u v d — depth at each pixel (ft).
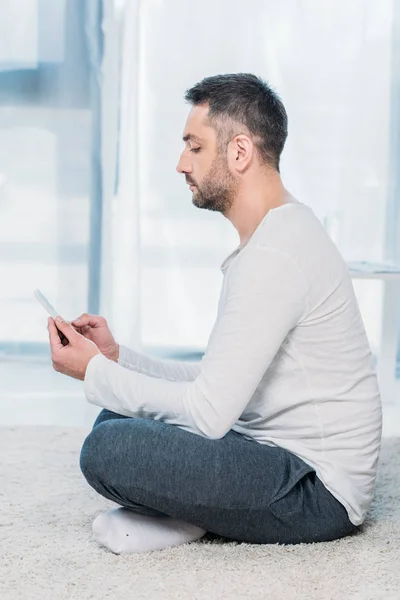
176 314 13.47
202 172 6.02
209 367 5.60
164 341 13.52
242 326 5.52
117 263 13.23
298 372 5.88
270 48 13.03
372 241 13.34
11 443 8.95
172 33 12.99
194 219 13.34
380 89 13.11
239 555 5.90
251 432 6.16
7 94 13.19
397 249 13.34
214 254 13.41
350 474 5.99
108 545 6.01
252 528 5.91
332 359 5.87
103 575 5.61
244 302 5.54
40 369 13.29
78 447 8.87
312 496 5.96
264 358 5.55
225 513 5.78
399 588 5.44
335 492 5.97
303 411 5.94
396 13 13.00
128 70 12.96
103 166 13.14
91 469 5.83
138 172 13.12
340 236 13.34
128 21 12.92
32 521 6.64
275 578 5.55
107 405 5.98
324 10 12.98
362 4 12.97
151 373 6.95
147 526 6.07
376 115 13.15
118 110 13.05
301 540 6.08
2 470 7.98
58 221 13.34
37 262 13.43
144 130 13.19
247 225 6.06
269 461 5.83
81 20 13.02
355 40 13.03
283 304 5.55
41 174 13.29
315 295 5.70
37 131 13.23
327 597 5.29
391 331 11.34
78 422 10.41
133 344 13.29
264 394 5.96
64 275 13.42
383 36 13.03
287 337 5.82
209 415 5.57
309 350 5.83
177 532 6.12
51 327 6.04
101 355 6.01
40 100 13.17
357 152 13.20
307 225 5.78
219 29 12.98
